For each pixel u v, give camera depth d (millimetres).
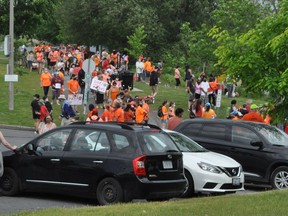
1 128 62500
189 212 21109
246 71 31234
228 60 31578
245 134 35531
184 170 30719
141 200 28000
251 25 71750
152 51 133250
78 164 27266
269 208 21750
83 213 21641
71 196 29969
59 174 27766
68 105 56156
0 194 29500
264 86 30375
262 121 40969
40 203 27828
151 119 70688
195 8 136750
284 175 34312
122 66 102125
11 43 69812
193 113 61906
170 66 116438
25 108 71875
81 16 137625
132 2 133500
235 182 31203
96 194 26906
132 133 26625
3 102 74125
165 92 89938
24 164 28719
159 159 26625
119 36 136875
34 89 85438
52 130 28734
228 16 73500
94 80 62469
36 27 109500
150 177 26203
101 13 135125
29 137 56938
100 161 26750
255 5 73562
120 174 26172
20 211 24656
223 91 90438
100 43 139625
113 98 71000
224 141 35719
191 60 84625
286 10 31234
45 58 111875
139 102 60719
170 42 135750
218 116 70062
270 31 30938
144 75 102125
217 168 30719
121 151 26531
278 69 30828
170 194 26828
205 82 74562
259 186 37219
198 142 36156
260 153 34781
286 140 35719
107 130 27266
